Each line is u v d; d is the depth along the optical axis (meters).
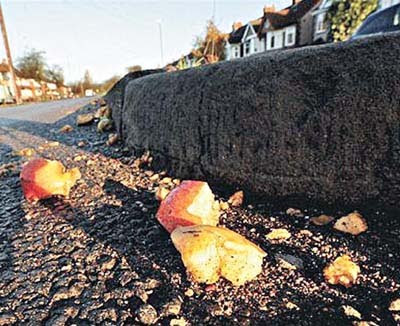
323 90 1.56
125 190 2.32
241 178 1.94
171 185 2.33
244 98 1.88
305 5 21.17
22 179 2.21
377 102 1.38
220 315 1.07
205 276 1.18
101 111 5.57
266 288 1.17
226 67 2.10
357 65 1.47
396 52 1.37
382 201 1.42
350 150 1.48
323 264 1.28
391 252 1.28
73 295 1.22
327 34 16.30
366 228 1.44
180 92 2.38
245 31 26.61
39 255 1.52
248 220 1.70
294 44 21.14
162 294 1.19
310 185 1.65
